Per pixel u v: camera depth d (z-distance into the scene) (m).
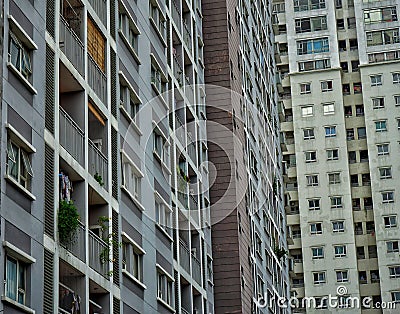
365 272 95.94
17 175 26.27
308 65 102.75
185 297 44.19
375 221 96.62
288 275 73.06
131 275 35.00
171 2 47.34
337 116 100.56
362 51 102.25
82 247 30.34
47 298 27.17
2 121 25.47
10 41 26.62
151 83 41.03
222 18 55.06
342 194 98.25
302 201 98.69
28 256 26.00
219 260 50.66
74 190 30.98
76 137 30.97
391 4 103.25
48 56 29.02
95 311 31.86
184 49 48.94
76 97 31.88
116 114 35.47
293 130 101.00
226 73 53.78
